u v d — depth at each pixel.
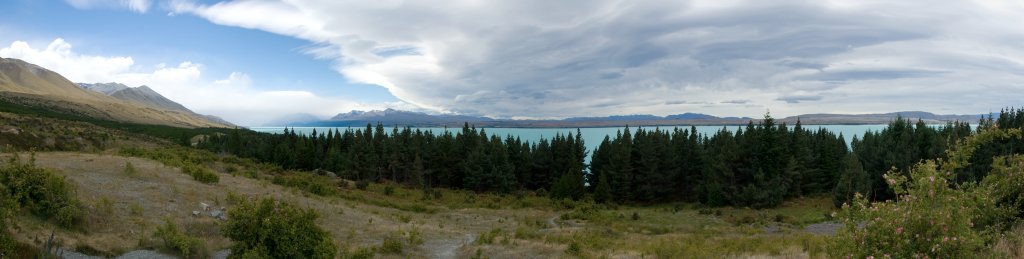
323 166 83.31
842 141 83.38
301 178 55.62
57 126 78.31
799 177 62.25
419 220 37.09
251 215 12.59
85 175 26.70
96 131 83.88
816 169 66.12
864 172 53.44
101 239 16.12
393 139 93.44
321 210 31.78
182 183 31.23
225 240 19.25
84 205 18.72
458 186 84.69
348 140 102.69
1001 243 9.27
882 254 6.49
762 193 55.69
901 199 6.93
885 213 6.70
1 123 60.25
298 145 84.50
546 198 64.94
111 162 33.53
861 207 7.05
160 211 22.25
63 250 14.14
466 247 23.78
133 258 15.12
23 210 15.84
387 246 21.94
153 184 28.41
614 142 82.19
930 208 6.46
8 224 14.00
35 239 13.74
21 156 30.09
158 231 16.80
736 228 40.12
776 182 57.22
